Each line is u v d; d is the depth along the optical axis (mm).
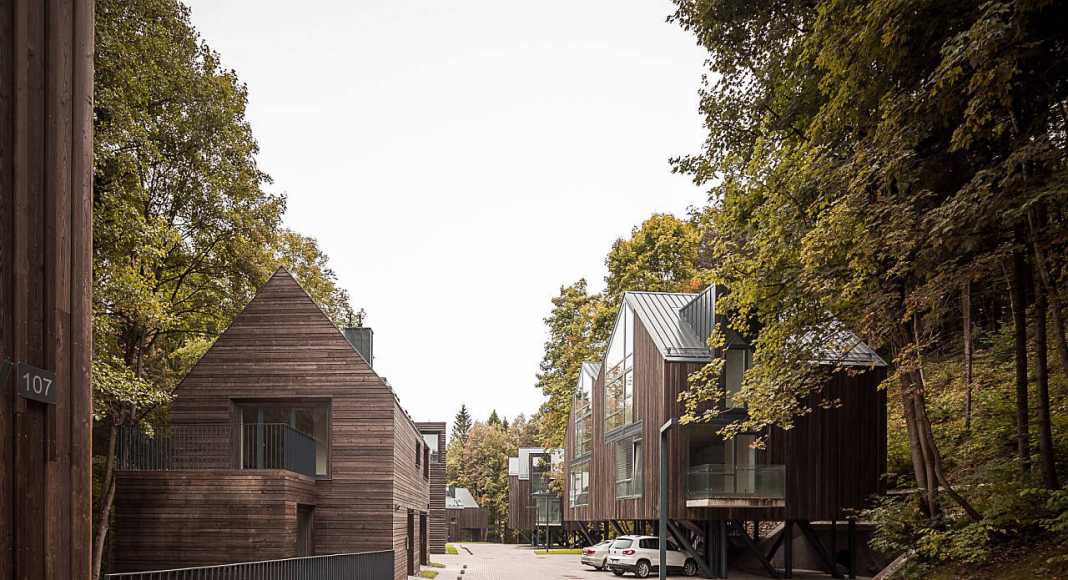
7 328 3393
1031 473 13375
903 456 24375
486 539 78812
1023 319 14062
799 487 24156
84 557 4008
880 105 12609
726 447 25547
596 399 34844
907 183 12906
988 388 19844
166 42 19109
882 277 13531
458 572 28469
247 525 16938
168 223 19953
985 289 17734
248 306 20656
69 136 3947
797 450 24266
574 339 44188
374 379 20453
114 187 16141
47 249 3727
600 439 33906
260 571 10820
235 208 21547
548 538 51250
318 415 20844
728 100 20047
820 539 27250
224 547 16875
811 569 27531
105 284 15672
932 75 10875
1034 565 11680
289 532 17125
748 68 19438
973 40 9836
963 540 12609
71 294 3936
